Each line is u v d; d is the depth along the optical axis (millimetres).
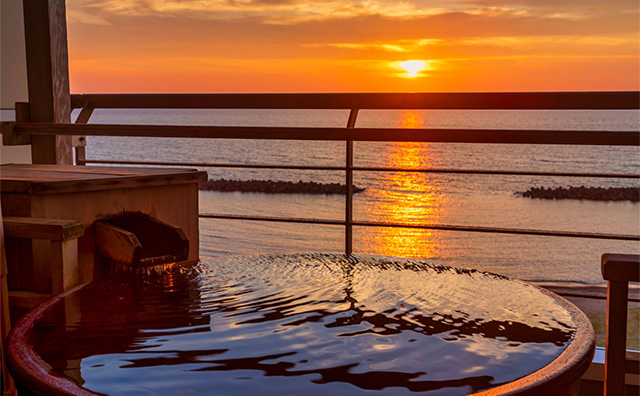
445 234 22000
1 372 1249
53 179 1550
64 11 2814
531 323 932
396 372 713
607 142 1747
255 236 21812
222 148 33438
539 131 1820
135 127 2279
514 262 18875
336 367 729
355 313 984
